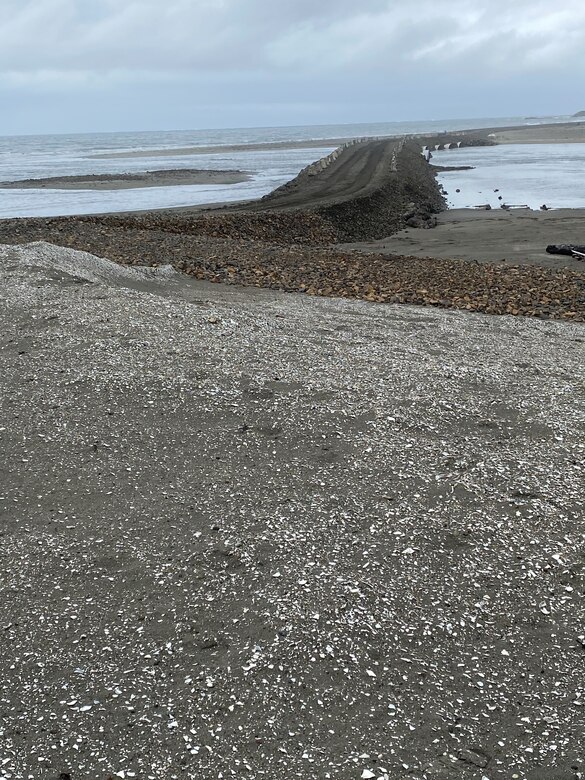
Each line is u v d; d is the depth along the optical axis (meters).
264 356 7.15
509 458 5.23
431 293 11.75
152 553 4.22
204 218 22.14
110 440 5.53
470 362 7.40
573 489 4.82
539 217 26.19
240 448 5.39
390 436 5.55
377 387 6.46
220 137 164.38
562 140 92.31
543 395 6.43
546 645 3.52
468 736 3.01
